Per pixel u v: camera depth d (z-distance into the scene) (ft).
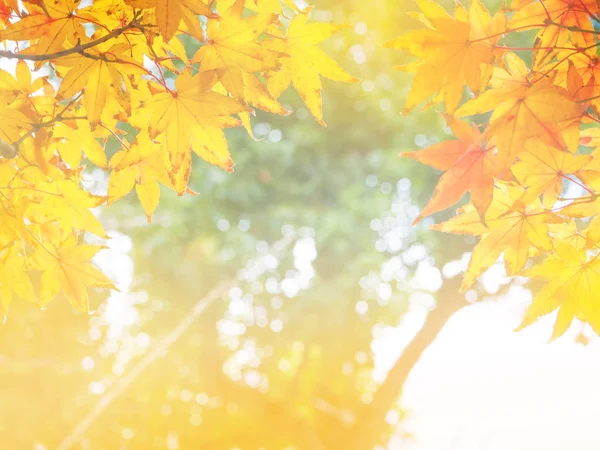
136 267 35.99
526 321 5.43
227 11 4.60
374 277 36.58
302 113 36.22
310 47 4.99
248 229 36.91
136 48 4.93
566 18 4.73
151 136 4.79
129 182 5.49
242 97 4.69
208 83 4.65
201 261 36.04
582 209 4.97
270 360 37.76
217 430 34.91
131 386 31.89
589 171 4.77
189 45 22.72
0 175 5.44
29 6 4.66
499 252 5.31
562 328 5.38
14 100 5.19
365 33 32.68
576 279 5.24
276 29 4.97
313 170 36.24
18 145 5.04
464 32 4.42
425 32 4.41
